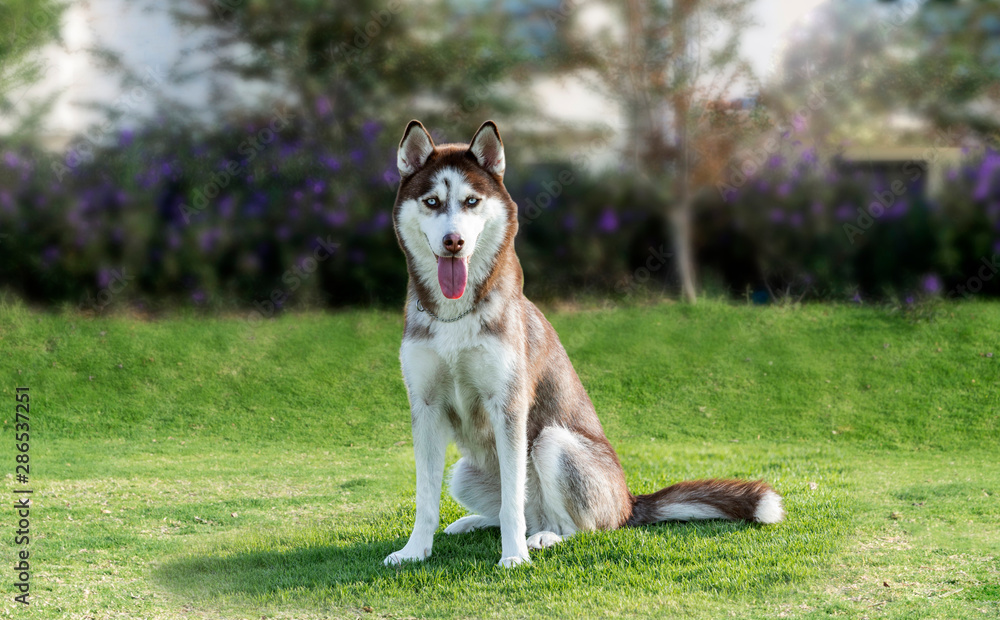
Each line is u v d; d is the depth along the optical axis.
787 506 5.25
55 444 7.36
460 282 4.06
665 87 9.98
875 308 10.16
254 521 5.24
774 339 9.40
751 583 3.96
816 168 10.77
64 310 9.97
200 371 8.88
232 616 3.71
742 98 10.36
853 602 3.74
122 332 9.49
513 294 4.32
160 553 4.57
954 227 10.35
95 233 10.17
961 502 5.45
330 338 9.55
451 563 4.24
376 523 5.14
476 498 4.72
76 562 4.39
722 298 10.52
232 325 9.84
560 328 9.82
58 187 10.33
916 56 10.94
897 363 8.77
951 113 10.99
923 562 4.25
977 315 9.66
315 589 4.00
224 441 7.55
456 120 11.09
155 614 3.72
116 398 8.37
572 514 4.44
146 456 7.03
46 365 8.81
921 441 7.35
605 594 3.84
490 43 11.12
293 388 8.61
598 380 8.84
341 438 7.64
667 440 7.63
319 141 11.10
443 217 4.07
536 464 4.41
